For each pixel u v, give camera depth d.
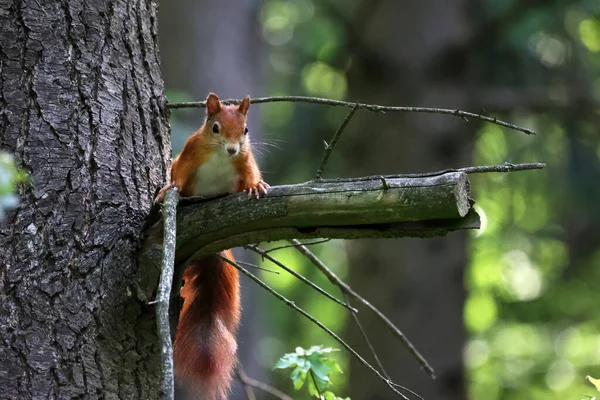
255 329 15.20
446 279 15.77
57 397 5.40
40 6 5.89
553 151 18.28
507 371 23.36
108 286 5.71
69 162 5.77
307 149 18.45
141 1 6.52
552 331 24.06
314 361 6.75
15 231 5.50
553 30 16.27
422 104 15.59
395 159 15.63
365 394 15.53
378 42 15.71
